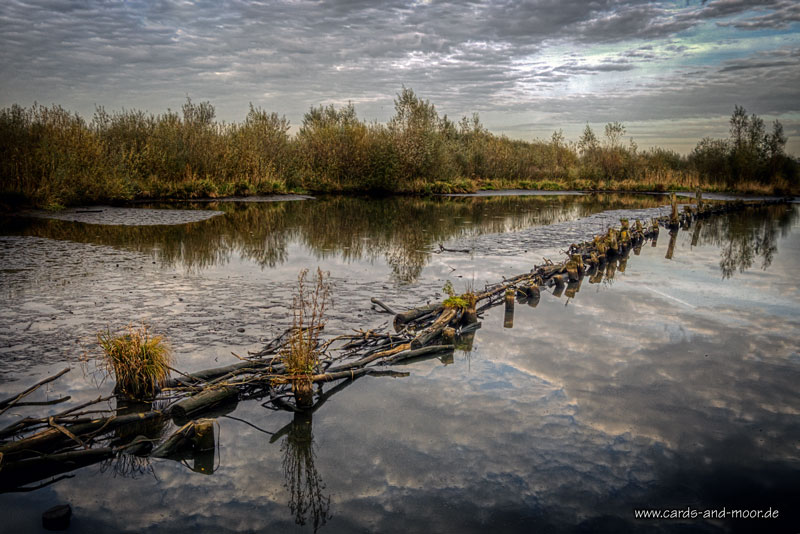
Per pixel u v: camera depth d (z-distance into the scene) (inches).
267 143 1286.9
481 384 234.2
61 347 244.4
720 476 167.9
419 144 1380.4
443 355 270.4
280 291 352.2
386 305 330.6
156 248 499.2
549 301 380.2
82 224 655.1
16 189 788.0
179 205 930.7
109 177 917.8
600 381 237.9
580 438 189.2
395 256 497.4
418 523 144.8
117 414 197.6
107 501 153.2
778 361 263.0
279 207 958.4
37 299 315.0
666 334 304.0
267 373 223.1
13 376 215.3
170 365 229.8
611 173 1883.6
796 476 168.4
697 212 1003.3
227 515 147.3
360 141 1374.3
